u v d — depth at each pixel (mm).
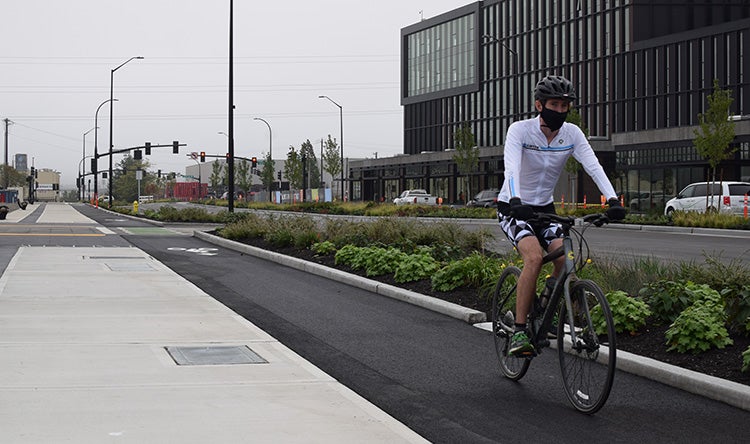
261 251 18625
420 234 16828
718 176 49031
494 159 71562
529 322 6363
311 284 13609
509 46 80562
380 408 6031
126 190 171000
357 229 18656
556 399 6309
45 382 6324
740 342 7477
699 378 6418
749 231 28141
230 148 35562
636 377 6977
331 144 91125
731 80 55656
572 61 72375
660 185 53906
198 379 6523
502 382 6863
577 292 5973
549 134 6301
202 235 25469
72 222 39375
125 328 8867
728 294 7793
